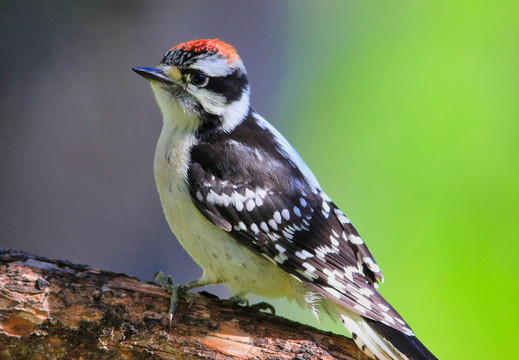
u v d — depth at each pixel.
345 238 7.31
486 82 11.62
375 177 11.61
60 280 6.41
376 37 13.21
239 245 7.11
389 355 6.38
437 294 9.72
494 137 10.96
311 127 13.20
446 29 12.27
